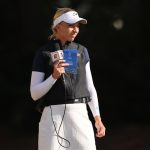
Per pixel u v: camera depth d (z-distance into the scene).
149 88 20.19
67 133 7.23
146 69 20.62
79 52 7.39
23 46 21.45
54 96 7.22
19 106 20.09
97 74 20.56
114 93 20.20
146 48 21.23
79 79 7.29
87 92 7.39
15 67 21.20
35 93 7.19
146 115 19.75
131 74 20.52
